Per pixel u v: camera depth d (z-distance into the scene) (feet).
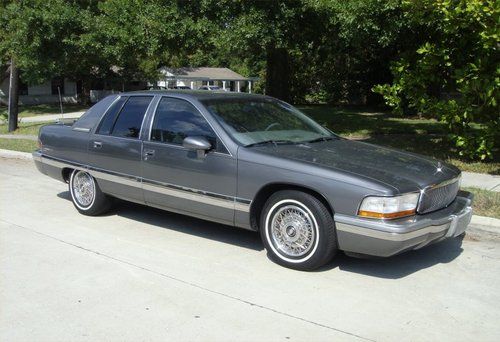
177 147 18.97
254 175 16.98
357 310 14.03
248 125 18.93
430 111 33.78
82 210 23.32
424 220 15.40
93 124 22.43
